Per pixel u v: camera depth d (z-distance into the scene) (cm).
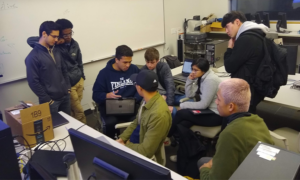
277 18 436
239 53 200
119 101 223
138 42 417
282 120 315
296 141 193
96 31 350
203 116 220
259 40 197
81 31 333
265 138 121
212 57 365
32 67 215
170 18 474
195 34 470
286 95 236
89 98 365
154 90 160
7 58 269
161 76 257
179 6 486
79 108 302
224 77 303
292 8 441
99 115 258
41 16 289
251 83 203
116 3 366
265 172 83
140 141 169
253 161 89
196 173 199
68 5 312
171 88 253
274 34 369
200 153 201
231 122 125
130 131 191
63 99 246
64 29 261
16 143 156
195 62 226
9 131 98
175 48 505
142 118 165
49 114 158
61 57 247
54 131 173
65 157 117
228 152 117
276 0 455
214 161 121
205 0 536
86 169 97
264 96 212
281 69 201
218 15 527
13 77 278
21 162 138
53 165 128
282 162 87
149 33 435
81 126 181
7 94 279
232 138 118
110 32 369
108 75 241
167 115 158
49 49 231
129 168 77
